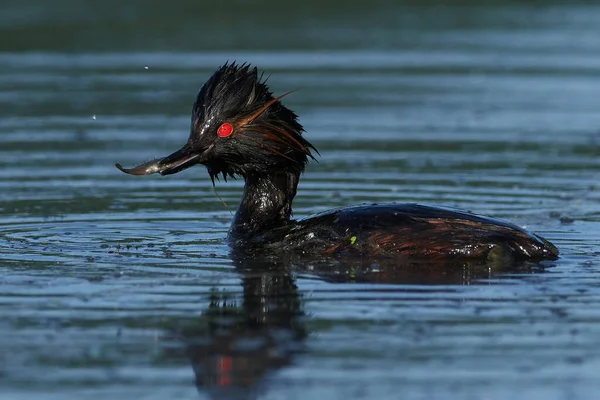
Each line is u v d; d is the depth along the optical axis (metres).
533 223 15.06
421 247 12.44
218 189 17.89
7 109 24.52
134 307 11.22
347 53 30.86
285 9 36.78
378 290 11.69
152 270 12.58
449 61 30.11
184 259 13.07
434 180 18.23
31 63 29.66
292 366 9.68
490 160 19.88
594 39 32.88
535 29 34.47
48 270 12.55
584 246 13.51
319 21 35.53
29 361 9.81
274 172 13.80
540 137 21.95
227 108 13.38
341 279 12.07
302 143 13.72
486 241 12.40
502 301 11.29
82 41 31.55
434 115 24.11
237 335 10.40
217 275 12.34
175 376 9.50
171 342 10.25
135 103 25.22
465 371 9.55
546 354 9.91
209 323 10.72
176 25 33.84
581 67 29.12
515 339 10.25
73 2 36.44
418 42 32.47
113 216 15.66
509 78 27.98
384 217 12.92
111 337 10.38
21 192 17.28
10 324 10.70
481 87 26.97
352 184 17.97
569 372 9.52
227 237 13.99
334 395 9.09
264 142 13.44
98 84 27.25
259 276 12.29
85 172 18.91
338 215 13.26
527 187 17.69
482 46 31.92
